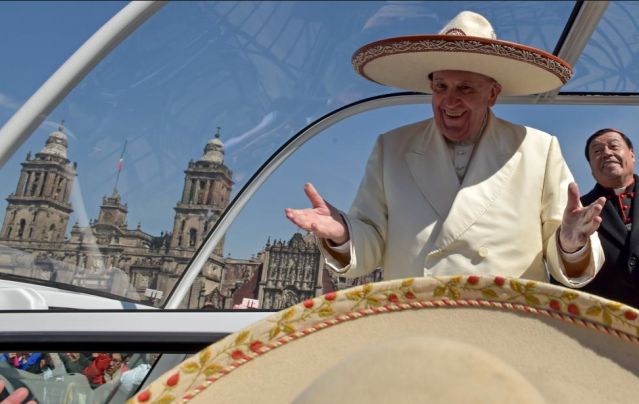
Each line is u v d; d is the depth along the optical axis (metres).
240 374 0.99
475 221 2.76
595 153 3.68
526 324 0.99
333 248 2.58
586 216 2.22
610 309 0.96
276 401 0.97
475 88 2.85
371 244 2.76
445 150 2.94
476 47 2.67
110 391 1.68
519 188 2.85
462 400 0.69
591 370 0.95
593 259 2.40
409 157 3.01
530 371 0.96
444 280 1.02
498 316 1.00
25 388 1.71
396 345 0.77
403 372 0.72
